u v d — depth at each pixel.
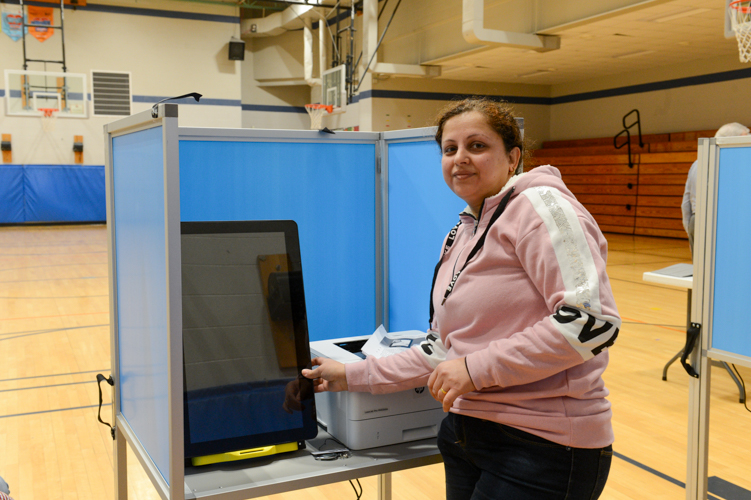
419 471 2.38
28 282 6.29
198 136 1.59
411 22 10.52
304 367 1.32
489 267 1.10
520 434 1.06
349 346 1.58
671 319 4.76
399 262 1.81
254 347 1.29
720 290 1.93
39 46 11.38
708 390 1.98
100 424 2.78
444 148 1.17
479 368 1.02
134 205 1.24
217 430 1.23
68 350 3.97
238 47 12.52
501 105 1.16
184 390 1.22
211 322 1.26
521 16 8.30
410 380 1.27
